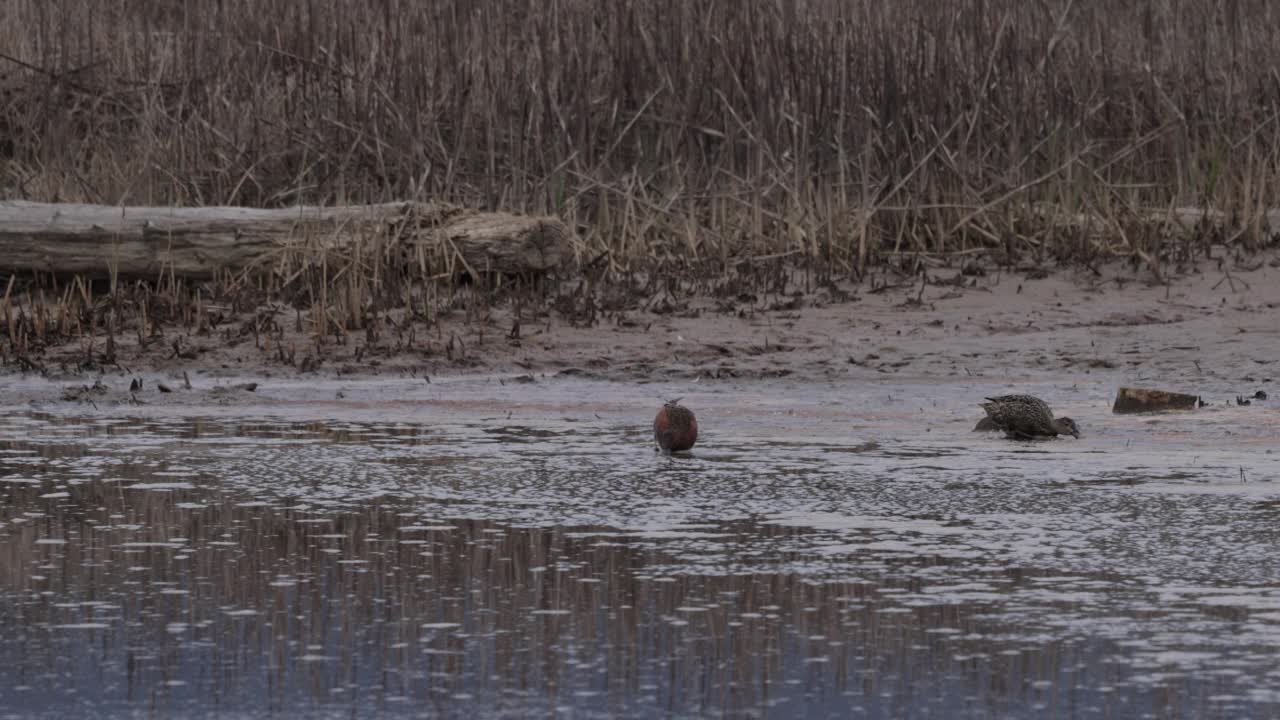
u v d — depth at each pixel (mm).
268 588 18891
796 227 56531
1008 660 15836
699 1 60469
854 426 33938
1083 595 18469
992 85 60219
